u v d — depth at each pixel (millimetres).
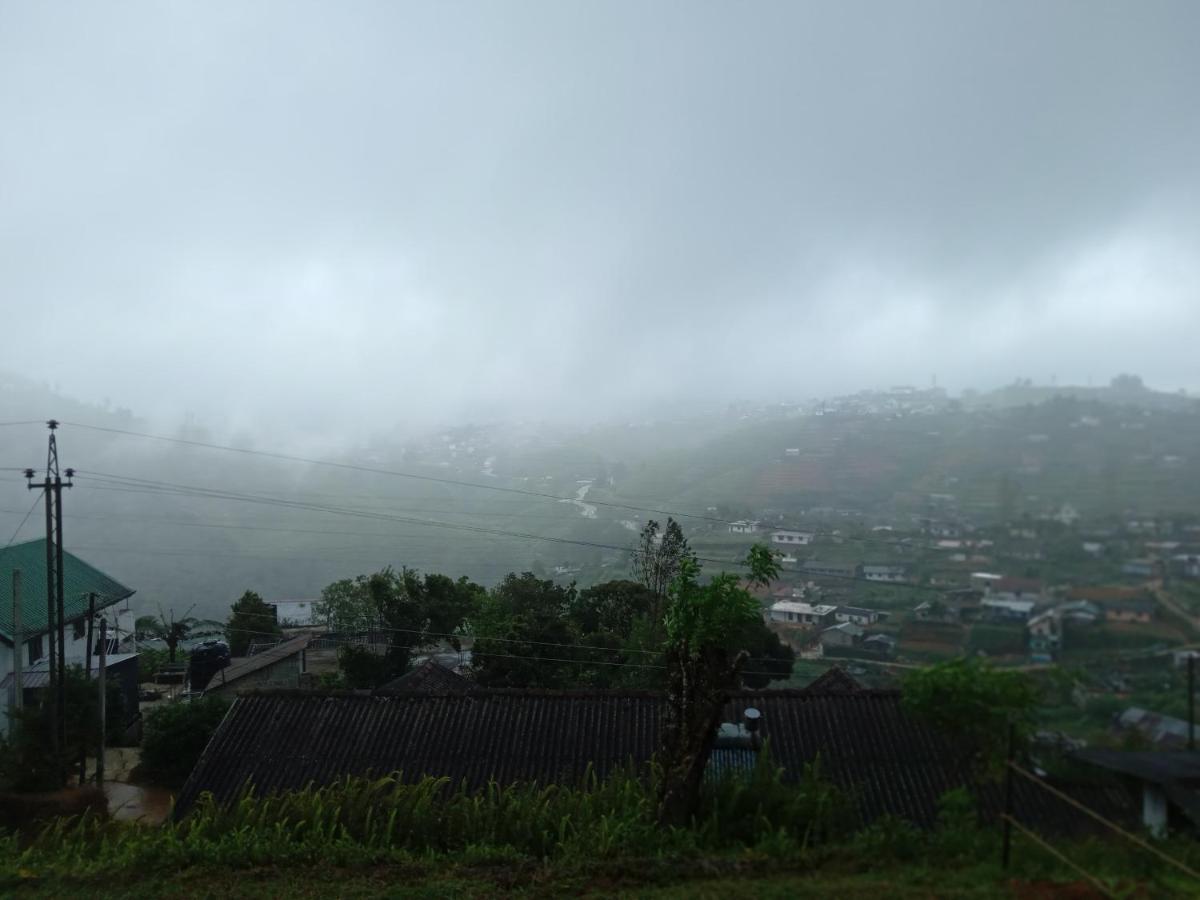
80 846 9047
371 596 29750
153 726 21484
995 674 6559
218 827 9164
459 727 14539
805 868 7223
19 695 19438
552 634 24516
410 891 7152
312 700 15242
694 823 8320
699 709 8656
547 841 8453
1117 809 7074
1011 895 6129
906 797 11711
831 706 13844
